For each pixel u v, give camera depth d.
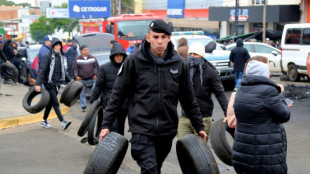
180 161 4.88
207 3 47.06
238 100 4.71
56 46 9.63
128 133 9.80
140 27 23.23
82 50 12.41
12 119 10.32
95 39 17.27
